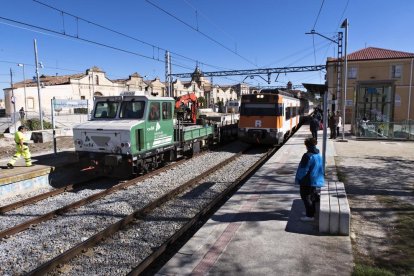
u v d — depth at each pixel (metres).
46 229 7.68
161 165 14.55
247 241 5.75
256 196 8.55
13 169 11.63
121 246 6.76
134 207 9.20
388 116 23.47
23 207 9.33
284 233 6.09
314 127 19.52
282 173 11.38
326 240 5.77
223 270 4.78
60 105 19.44
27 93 46.44
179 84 73.31
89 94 53.38
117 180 12.47
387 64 42.28
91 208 9.12
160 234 7.38
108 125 11.72
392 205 7.73
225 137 23.03
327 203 6.34
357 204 7.85
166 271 4.77
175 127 15.12
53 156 14.62
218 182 11.84
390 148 17.22
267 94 19.17
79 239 7.14
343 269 4.79
